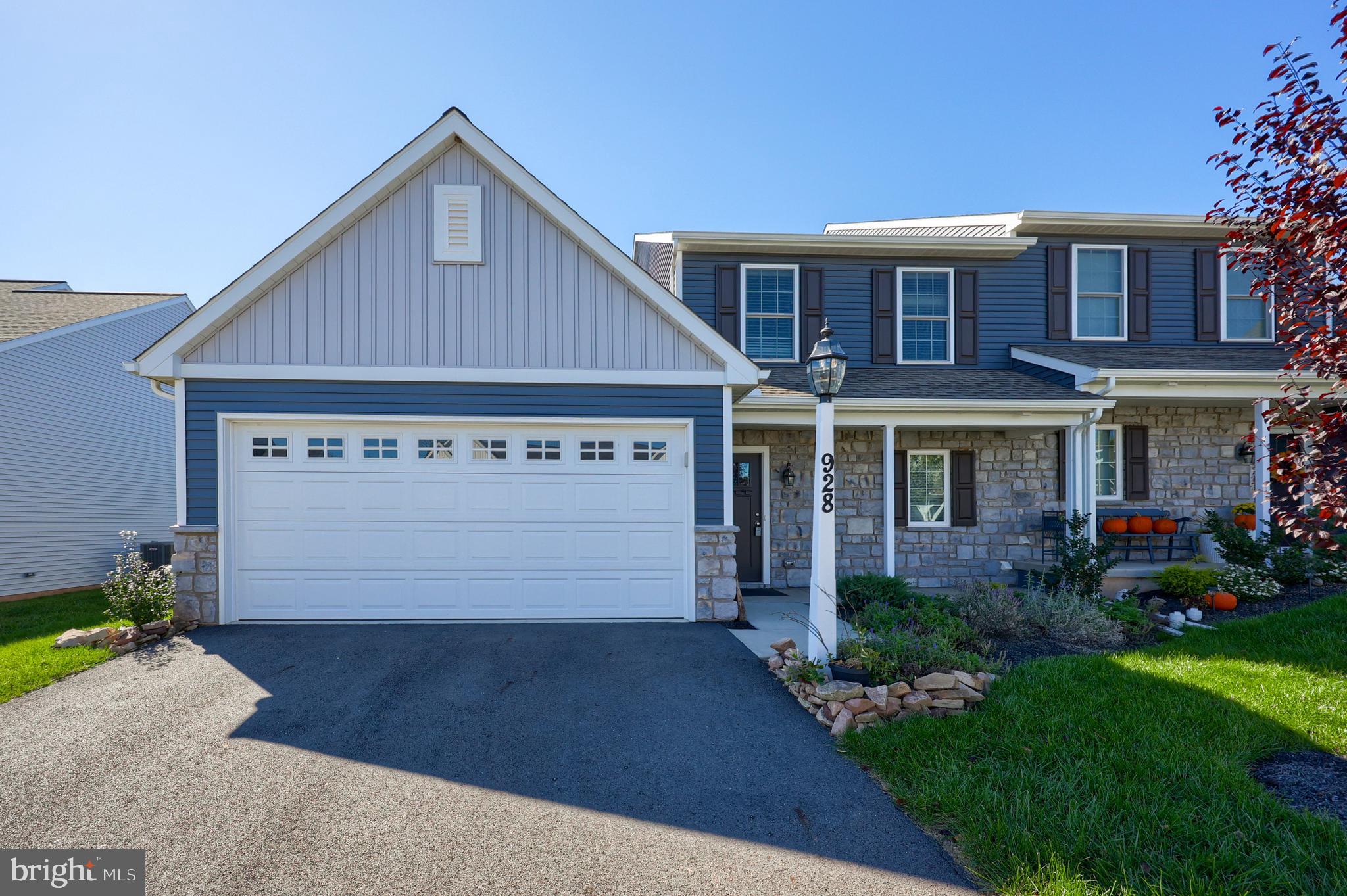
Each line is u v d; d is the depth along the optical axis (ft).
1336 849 10.37
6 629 28.07
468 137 26.48
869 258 39.14
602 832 11.94
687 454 27.43
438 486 26.81
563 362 27.12
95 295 54.44
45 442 43.34
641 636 24.52
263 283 25.81
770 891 10.23
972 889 10.27
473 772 14.15
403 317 26.68
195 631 24.68
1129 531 34.91
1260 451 32.50
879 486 37.55
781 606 30.76
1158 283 40.06
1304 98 12.55
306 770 14.11
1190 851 10.52
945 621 23.70
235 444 26.27
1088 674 18.75
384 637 23.99
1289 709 15.78
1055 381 35.73
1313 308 12.96
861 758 14.74
